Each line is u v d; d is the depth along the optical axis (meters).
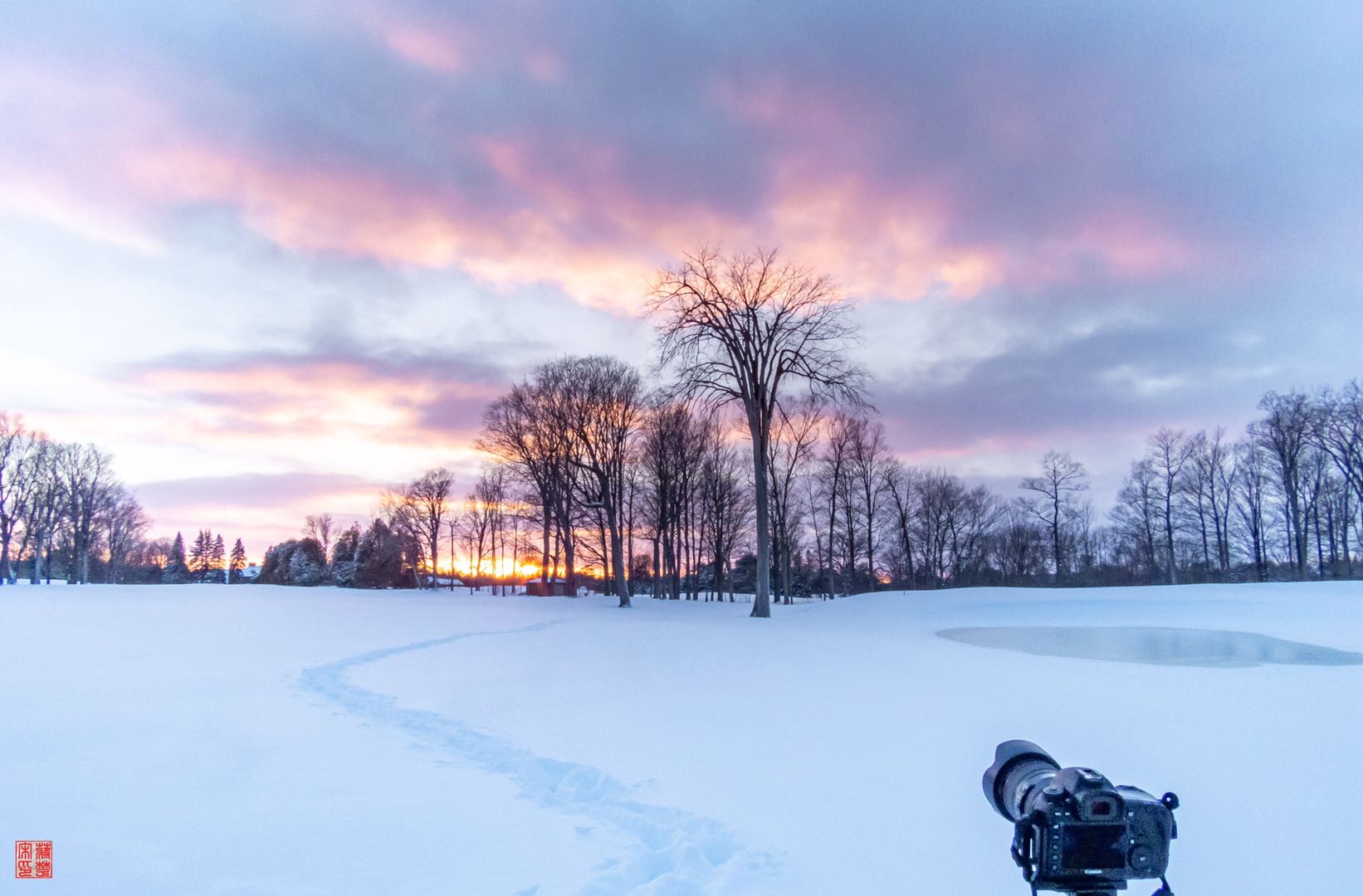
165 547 119.25
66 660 14.32
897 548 66.50
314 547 95.12
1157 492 55.88
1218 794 5.88
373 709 9.52
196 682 11.60
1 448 69.50
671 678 11.94
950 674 12.40
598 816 5.64
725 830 5.20
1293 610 25.16
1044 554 67.44
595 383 45.97
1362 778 6.27
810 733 8.01
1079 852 1.95
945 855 4.80
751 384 31.47
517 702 9.84
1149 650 17.55
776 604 47.06
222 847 4.95
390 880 4.46
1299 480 50.53
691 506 57.41
